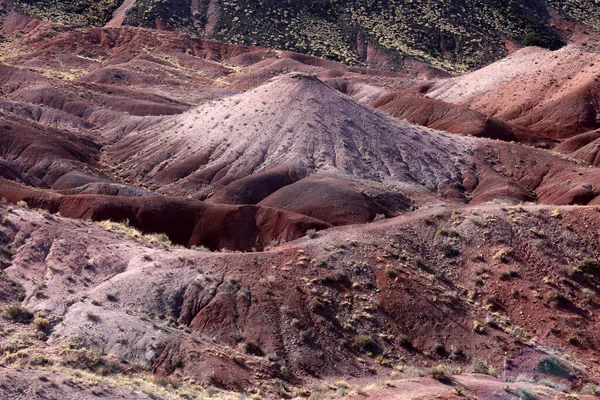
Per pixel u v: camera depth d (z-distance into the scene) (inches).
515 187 2568.9
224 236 1807.3
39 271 1239.5
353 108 2886.3
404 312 1195.9
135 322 1089.4
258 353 1095.6
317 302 1184.8
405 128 2896.2
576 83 4143.7
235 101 3024.1
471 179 2657.5
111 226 1562.5
